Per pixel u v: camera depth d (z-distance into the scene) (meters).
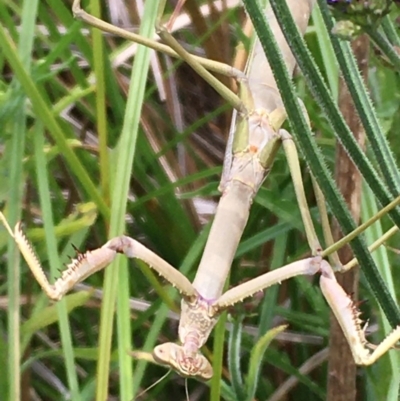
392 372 0.16
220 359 0.15
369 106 0.12
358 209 0.16
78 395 0.16
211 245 0.15
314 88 0.11
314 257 0.14
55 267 0.17
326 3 0.11
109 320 0.15
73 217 0.19
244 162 0.16
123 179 0.16
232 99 0.17
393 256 0.19
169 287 0.20
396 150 0.19
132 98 0.16
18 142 0.17
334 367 0.16
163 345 0.14
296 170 0.16
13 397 0.16
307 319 0.20
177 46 0.16
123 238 0.14
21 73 0.16
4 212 0.17
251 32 0.20
